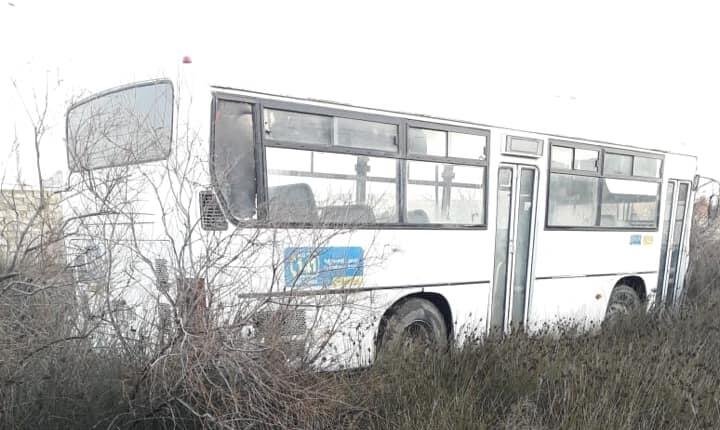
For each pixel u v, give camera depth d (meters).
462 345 5.43
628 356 5.38
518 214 6.79
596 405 4.28
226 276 3.81
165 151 4.42
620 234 8.01
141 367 3.65
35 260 3.70
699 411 4.46
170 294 3.65
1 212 3.93
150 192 4.41
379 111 5.48
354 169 5.28
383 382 4.47
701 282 9.95
